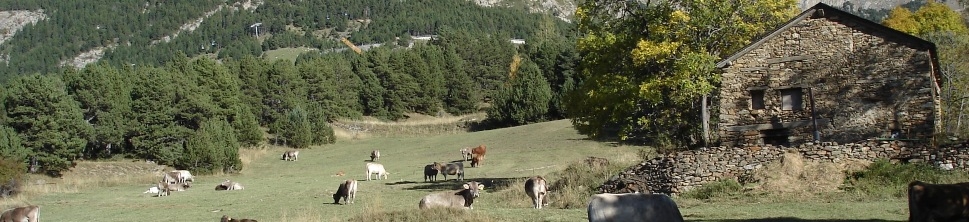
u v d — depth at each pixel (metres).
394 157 71.19
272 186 47.28
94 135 66.75
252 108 94.38
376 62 113.12
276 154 77.25
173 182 54.47
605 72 36.28
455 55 122.38
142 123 70.44
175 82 76.75
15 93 61.62
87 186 52.72
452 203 26.12
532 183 27.84
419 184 44.56
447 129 97.62
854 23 31.06
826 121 30.92
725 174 28.50
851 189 25.83
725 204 25.77
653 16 35.59
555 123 83.38
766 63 32.12
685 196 28.05
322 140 84.81
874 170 26.28
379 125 99.75
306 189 43.09
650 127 38.31
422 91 112.62
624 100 35.53
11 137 57.25
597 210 16.16
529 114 93.69
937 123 34.38
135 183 55.69
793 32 31.91
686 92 33.06
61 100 62.53
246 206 34.16
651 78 34.09
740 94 32.41
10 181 45.69
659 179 29.58
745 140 32.09
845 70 30.97
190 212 32.44
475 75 132.25
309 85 100.75
